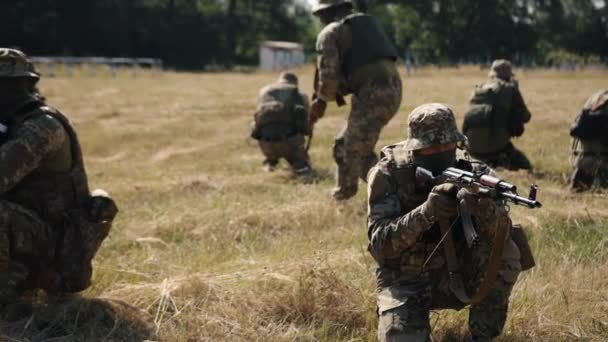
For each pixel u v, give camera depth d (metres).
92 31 90.81
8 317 7.02
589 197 11.06
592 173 11.52
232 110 29.66
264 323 7.10
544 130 20.05
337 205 11.05
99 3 90.56
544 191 11.63
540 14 110.12
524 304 7.02
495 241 5.59
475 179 5.41
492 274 5.67
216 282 7.81
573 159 11.79
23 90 6.93
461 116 24.64
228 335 6.80
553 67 73.12
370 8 110.12
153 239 9.98
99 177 15.84
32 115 6.86
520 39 105.06
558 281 7.59
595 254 8.51
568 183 12.61
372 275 7.81
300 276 7.40
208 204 11.79
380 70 10.78
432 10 107.12
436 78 51.38
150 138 22.66
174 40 95.75
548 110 25.58
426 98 31.47
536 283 7.50
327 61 10.83
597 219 9.94
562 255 8.43
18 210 6.89
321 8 11.15
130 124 25.78
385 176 5.97
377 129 10.88
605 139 11.41
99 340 6.82
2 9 85.94
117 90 41.12
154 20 95.00
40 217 7.11
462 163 5.95
